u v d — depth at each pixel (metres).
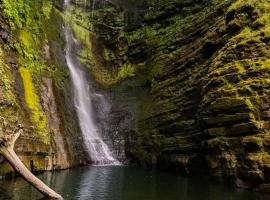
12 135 13.74
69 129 25.14
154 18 34.75
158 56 30.64
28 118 19.48
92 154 26.92
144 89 31.27
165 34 32.81
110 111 31.70
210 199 13.16
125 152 28.27
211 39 22.48
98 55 35.81
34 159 18.88
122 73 34.53
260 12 19.41
